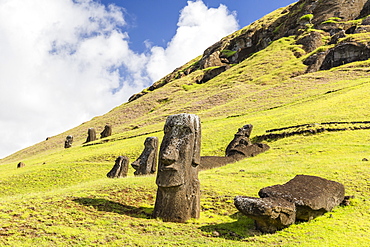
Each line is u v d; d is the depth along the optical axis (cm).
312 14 12888
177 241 1092
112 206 1454
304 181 1456
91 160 4253
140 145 4728
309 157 2670
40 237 1028
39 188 2952
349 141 3083
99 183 1947
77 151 5459
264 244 1101
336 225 1265
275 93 7244
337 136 3297
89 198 1521
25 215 1222
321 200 1345
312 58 9481
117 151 4556
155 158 2709
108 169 3603
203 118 6425
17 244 957
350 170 1973
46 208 1324
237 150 3183
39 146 8538
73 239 1043
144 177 2225
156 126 6769
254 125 4662
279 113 5191
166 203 1335
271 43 13038
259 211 1172
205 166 2745
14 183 3166
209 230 1229
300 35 12100
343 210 1427
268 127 4366
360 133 3288
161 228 1216
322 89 6512
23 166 4525
